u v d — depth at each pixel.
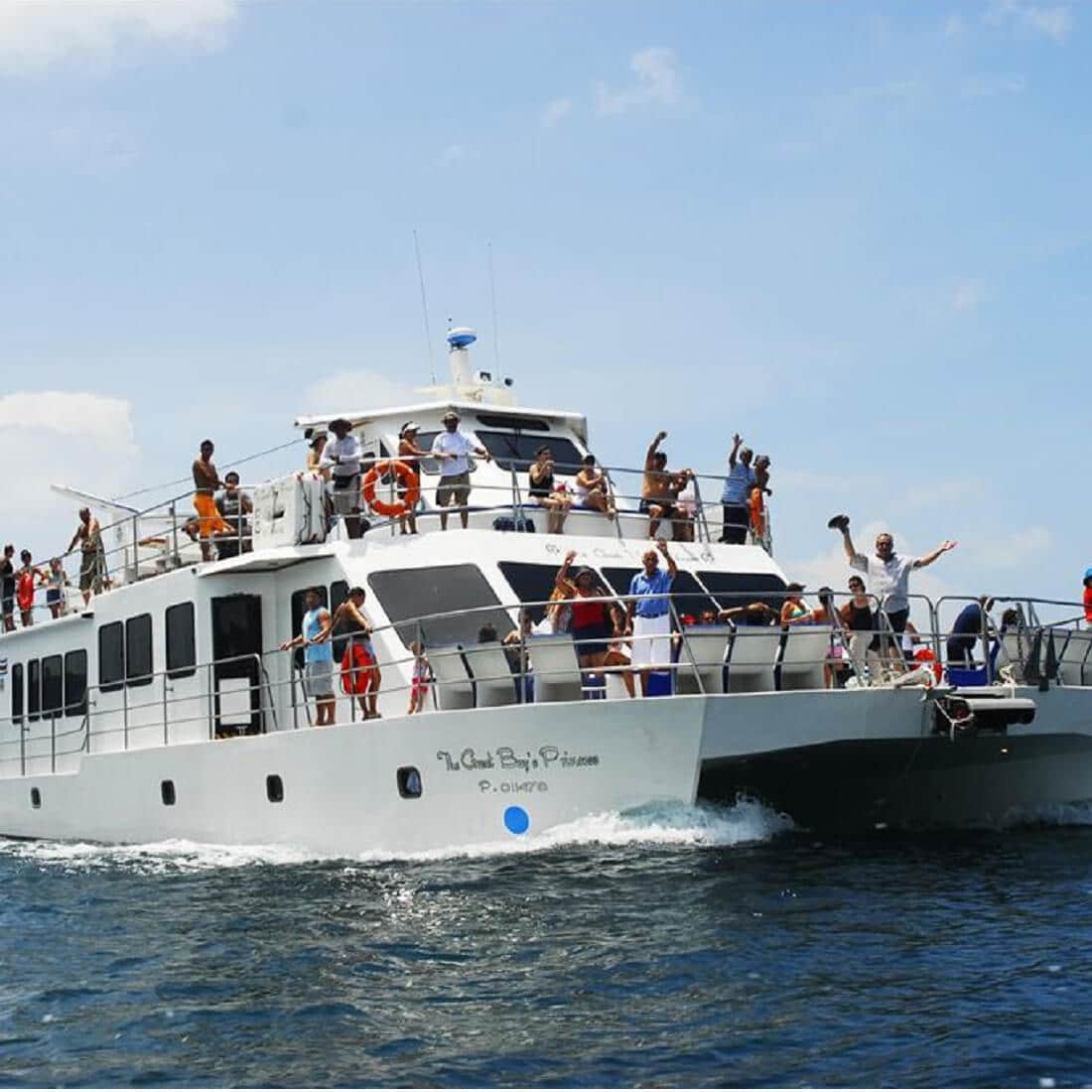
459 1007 11.23
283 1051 10.38
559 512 21.11
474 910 14.34
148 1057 10.40
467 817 17.22
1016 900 14.45
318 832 18.59
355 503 20.38
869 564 19.17
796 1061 9.74
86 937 14.65
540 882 15.32
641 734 16.34
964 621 19.52
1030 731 18.44
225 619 20.81
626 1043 10.21
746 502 22.91
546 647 16.80
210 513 21.88
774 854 16.70
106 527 23.78
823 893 14.73
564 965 12.25
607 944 12.85
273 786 19.19
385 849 17.88
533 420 24.16
